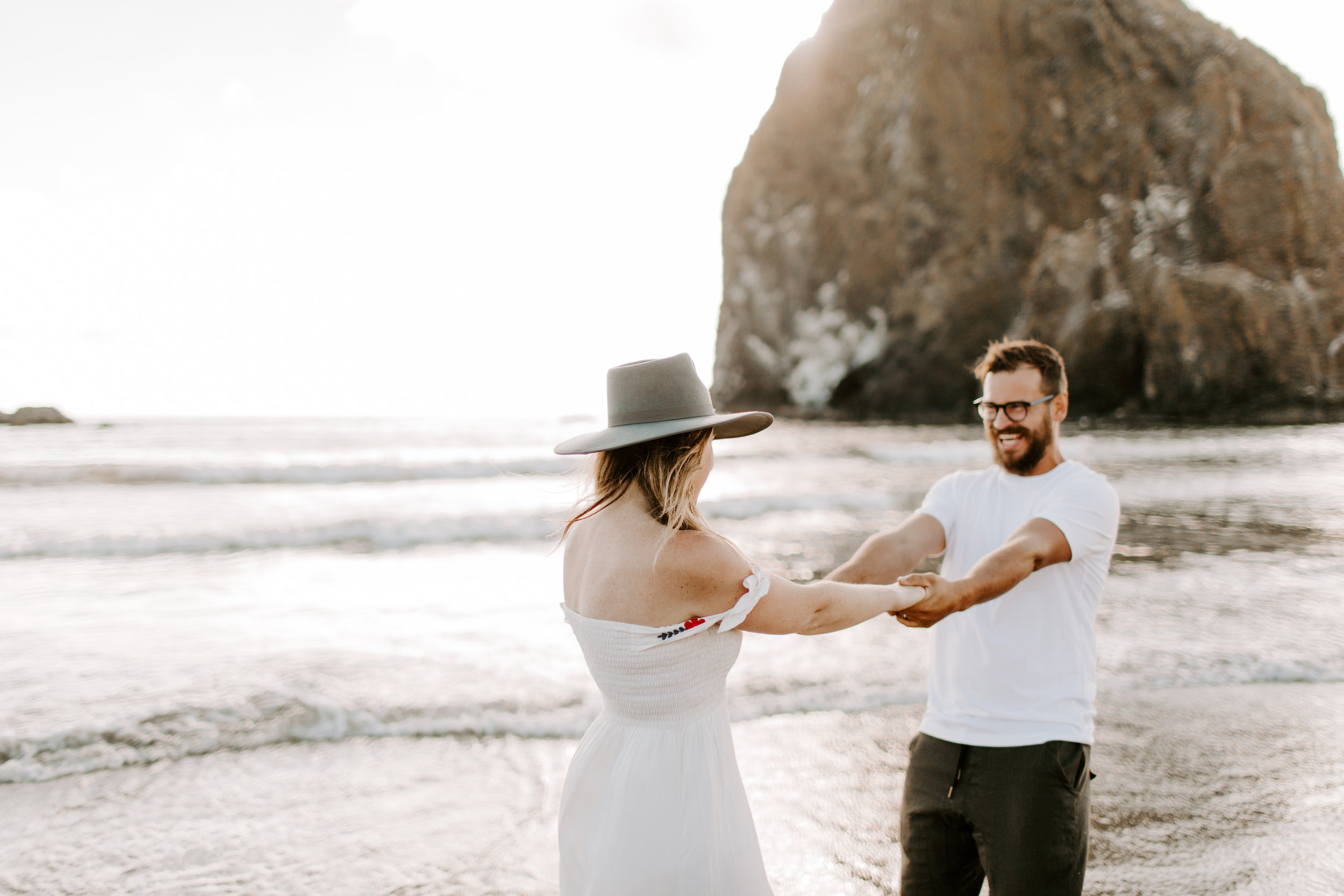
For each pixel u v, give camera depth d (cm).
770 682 488
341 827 330
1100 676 507
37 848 312
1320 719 442
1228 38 4591
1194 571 820
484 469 1864
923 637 601
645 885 142
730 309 5594
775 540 1031
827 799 349
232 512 1277
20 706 442
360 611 681
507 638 591
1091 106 4544
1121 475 1805
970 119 4644
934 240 4634
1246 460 2189
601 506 154
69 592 758
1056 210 4500
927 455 2386
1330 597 708
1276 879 290
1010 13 4700
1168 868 297
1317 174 4375
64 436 3170
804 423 4509
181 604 710
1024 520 204
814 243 5075
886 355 4731
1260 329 3997
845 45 5197
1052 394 207
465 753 399
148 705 444
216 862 304
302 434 3462
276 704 447
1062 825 176
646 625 144
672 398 148
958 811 189
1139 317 4100
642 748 147
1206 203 4334
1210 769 382
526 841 321
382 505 1381
